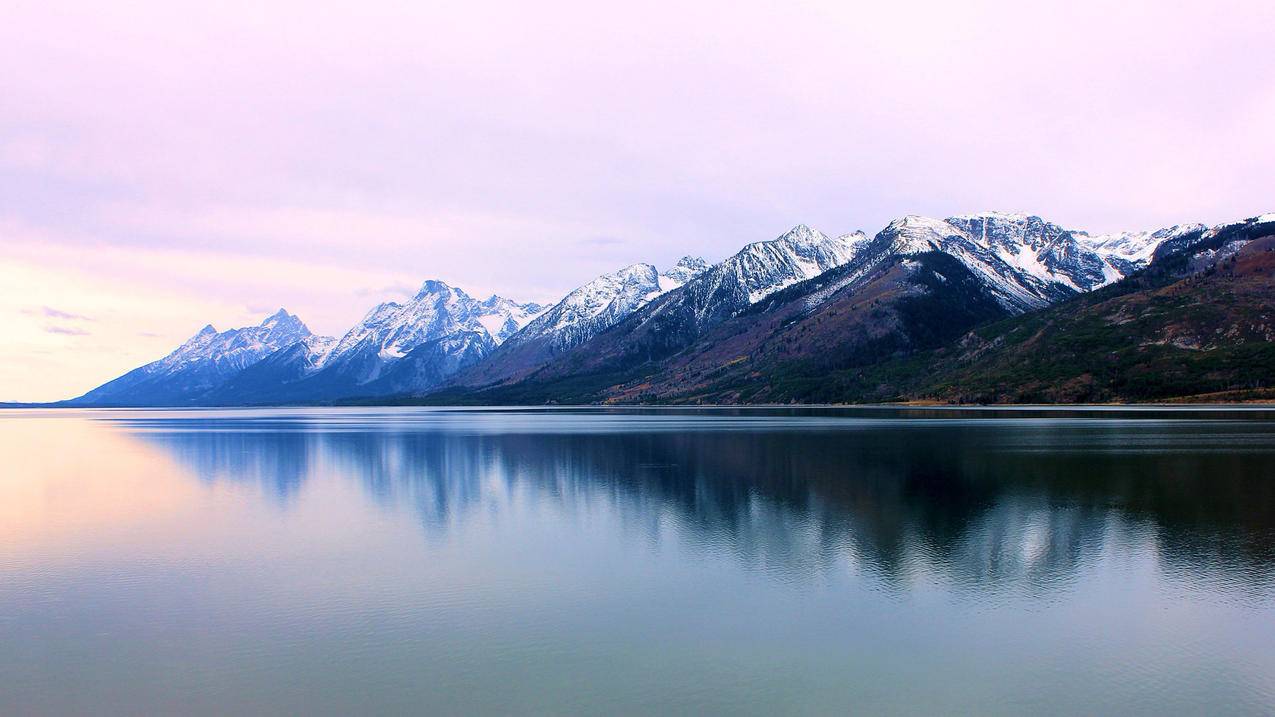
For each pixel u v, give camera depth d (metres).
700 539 54.25
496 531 58.44
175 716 28.77
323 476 92.38
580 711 28.73
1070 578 43.84
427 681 31.44
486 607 40.31
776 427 172.00
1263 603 39.53
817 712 28.56
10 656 34.44
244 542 55.75
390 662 33.34
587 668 32.47
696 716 28.28
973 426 158.50
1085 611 38.59
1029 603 39.84
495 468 97.00
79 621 38.84
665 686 30.75
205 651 34.75
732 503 67.62
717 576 45.22
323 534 58.31
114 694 30.56
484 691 30.48
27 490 82.31
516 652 34.25
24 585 45.09
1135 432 134.00
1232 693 29.77
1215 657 33.03
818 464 93.62
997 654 33.50
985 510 62.72
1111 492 70.38
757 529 57.03
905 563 47.19
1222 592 41.31
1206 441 115.31
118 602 41.78
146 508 70.38
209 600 42.03
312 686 31.09
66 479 92.00
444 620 38.44
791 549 50.91
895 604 39.94
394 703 29.55
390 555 51.34
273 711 29.06
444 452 121.25
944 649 34.09
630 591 42.66
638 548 52.06
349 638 36.16
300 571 47.56
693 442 130.75
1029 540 52.47
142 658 34.03
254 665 33.19
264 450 131.12
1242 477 78.19
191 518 65.31
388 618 38.84
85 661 33.78
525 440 144.75
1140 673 31.53
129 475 95.50
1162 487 72.81
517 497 73.81
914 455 101.50
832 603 40.22
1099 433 133.12
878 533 55.06
